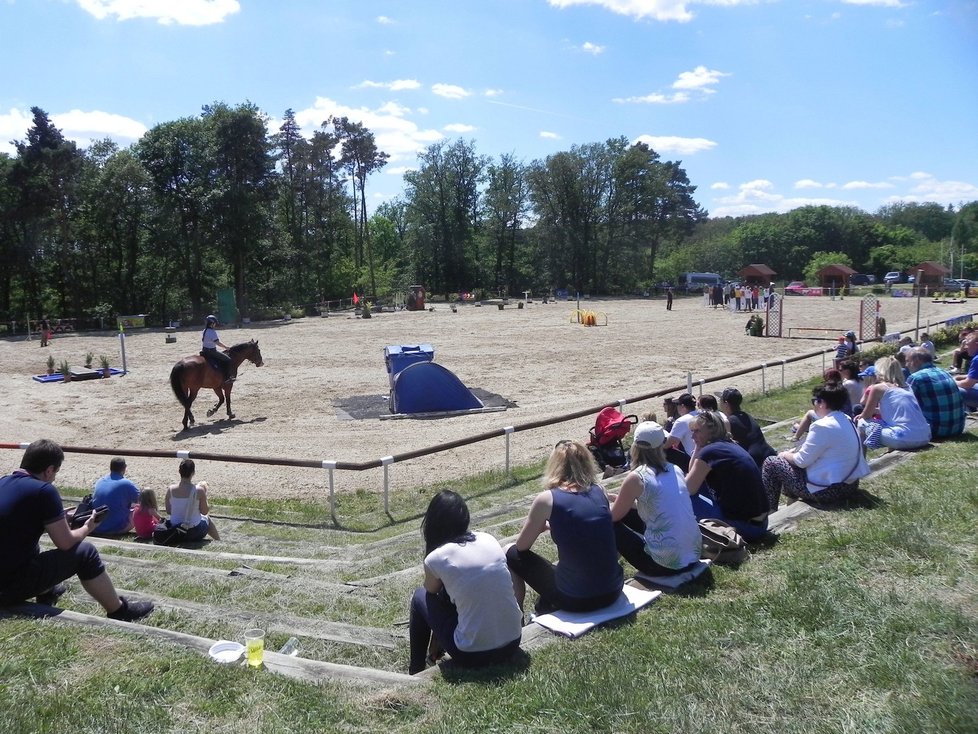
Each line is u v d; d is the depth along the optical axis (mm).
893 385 8836
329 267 74375
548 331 36406
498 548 4250
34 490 4941
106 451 11227
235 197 53125
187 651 4172
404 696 3670
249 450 13484
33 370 25844
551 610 4797
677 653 3945
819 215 114625
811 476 6523
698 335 33031
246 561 7422
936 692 3375
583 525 4598
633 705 3430
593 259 82688
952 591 4504
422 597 4355
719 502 5738
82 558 5141
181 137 52531
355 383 21250
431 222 84438
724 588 4840
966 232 107312
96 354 30906
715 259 116438
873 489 6762
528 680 3734
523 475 11414
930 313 41656
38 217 49719
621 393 18297
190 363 15523
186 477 8641
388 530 9227
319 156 77438
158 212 52688
